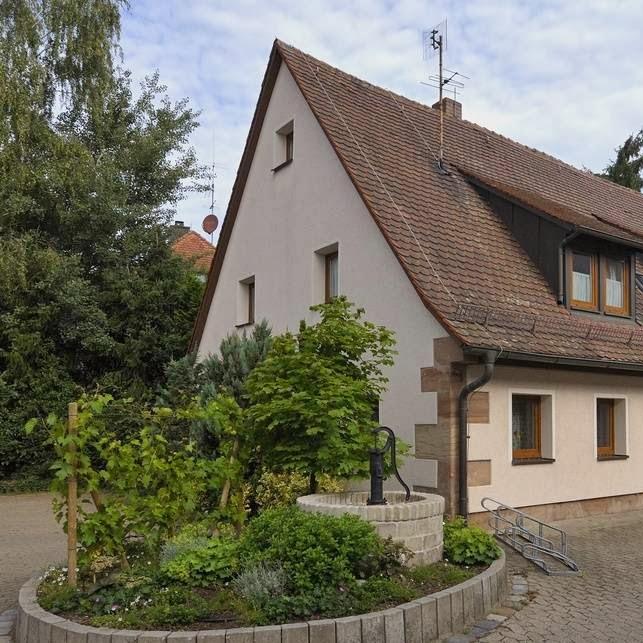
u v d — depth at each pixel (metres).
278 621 4.91
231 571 5.62
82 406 6.03
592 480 11.16
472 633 5.32
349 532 5.59
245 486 8.59
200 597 5.27
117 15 18.95
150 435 6.45
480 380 9.16
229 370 11.22
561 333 10.64
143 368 18.03
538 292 11.52
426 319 9.82
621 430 11.97
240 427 7.54
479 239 11.90
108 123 20.31
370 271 11.12
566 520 10.62
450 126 15.96
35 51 17.23
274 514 6.01
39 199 17.70
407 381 10.07
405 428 10.02
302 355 7.54
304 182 13.23
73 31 18.25
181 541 6.32
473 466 9.44
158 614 4.93
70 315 17.27
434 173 13.26
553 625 5.51
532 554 7.98
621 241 12.02
